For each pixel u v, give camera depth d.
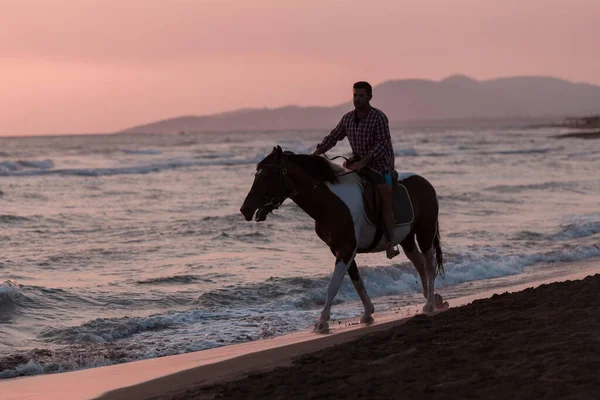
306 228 19.14
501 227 19.31
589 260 14.55
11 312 10.01
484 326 6.73
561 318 6.66
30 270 13.38
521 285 11.73
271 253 15.56
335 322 9.44
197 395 5.55
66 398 6.27
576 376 4.83
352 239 8.50
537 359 5.33
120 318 9.83
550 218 21.23
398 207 8.95
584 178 35.53
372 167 8.72
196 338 8.91
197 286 12.05
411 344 6.38
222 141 115.38
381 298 11.48
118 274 13.12
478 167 43.81
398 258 14.41
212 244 16.56
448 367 5.38
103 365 7.89
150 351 8.36
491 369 5.17
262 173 8.26
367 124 8.59
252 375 5.91
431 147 74.06
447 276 12.87
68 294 11.12
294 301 11.02
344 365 5.85
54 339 9.02
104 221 20.44
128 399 6.04
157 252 15.48
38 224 19.64
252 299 11.22
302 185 8.36
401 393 4.80
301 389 5.20
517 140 95.69
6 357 8.01
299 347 7.52
